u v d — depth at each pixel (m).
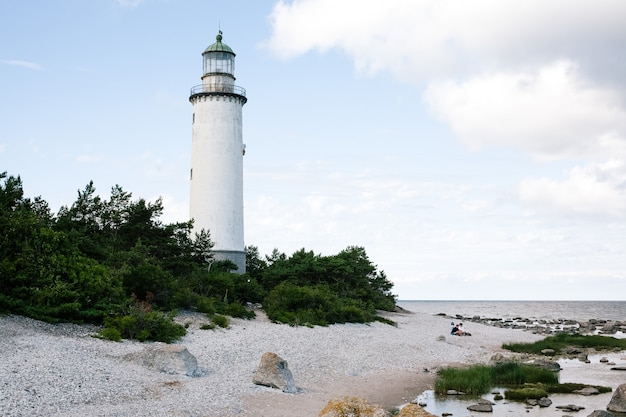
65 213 40.44
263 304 47.44
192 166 56.62
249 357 30.91
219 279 45.62
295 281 58.50
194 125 56.94
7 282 29.56
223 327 37.09
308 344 36.88
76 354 24.61
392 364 36.47
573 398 28.30
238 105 57.16
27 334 26.11
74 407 18.80
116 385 21.70
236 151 56.41
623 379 34.53
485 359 42.28
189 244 48.09
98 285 31.95
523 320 99.69
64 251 32.84
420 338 49.59
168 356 25.80
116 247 41.12
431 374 34.00
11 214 32.38
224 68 57.50
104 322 30.38
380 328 51.97
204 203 54.78
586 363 42.47
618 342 54.88
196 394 22.44
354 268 68.50
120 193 44.47
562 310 168.00
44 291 29.00
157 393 21.83
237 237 55.44
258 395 23.86
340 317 50.03
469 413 24.61
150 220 45.38
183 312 38.66
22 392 18.97
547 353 47.50
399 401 26.56
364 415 17.00
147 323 30.45
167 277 38.28
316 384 28.50
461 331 57.25
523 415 24.38
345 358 35.53
